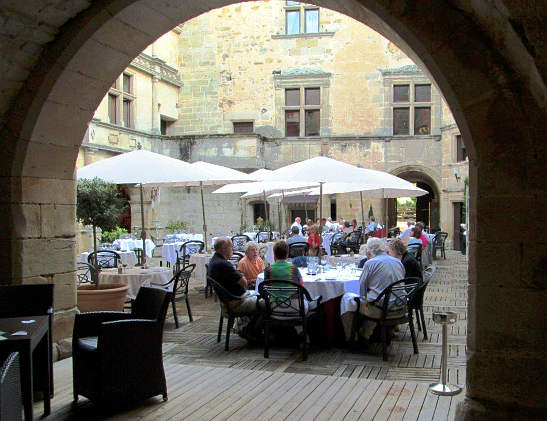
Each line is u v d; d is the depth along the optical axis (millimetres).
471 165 3334
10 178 4410
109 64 4570
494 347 3273
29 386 3119
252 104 19234
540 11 2543
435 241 15164
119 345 3752
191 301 8828
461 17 3229
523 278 3205
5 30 3842
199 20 19516
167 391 4195
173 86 19344
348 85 18703
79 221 6309
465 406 3330
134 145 16641
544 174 3156
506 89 3166
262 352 5512
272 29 19141
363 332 5523
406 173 19469
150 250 13328
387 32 3789
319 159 7590
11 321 3582
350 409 3799
